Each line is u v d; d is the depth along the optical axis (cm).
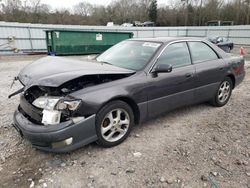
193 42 443
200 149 332
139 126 403
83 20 4781
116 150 329
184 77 400
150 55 379
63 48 1684
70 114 286
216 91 477
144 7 6025
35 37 2114
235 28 2900
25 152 322
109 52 457
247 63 1257
